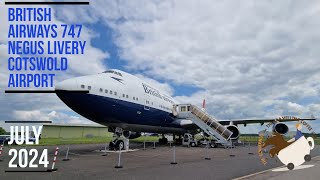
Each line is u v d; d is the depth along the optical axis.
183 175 10.95
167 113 29.95
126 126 24.20
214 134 29.69
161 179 10.08
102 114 20.77
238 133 30.77
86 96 18.98
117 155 19.78
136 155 19.91
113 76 22.83
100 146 31.34
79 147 29.31
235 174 11.23
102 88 20.27
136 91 24.25
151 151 23.75
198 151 24.25
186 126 33.69
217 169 12.75
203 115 30.66
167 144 36.19
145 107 25.22
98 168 13.07
